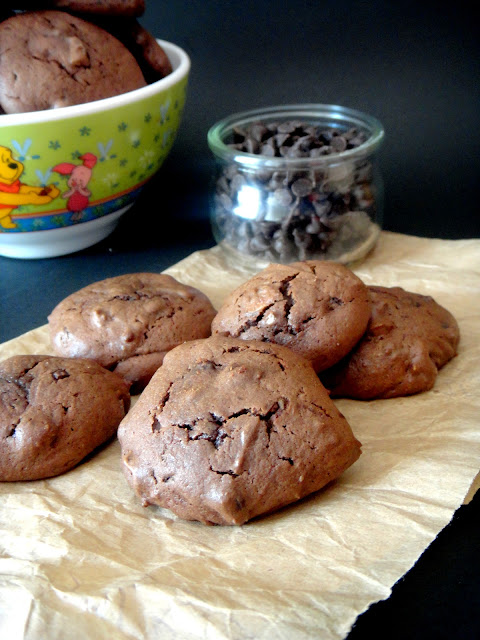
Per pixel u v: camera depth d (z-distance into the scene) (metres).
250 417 0.20
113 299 0.27
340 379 0.25
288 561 0.18
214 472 0.19
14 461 0.22
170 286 0.28
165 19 0.48
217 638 0.16
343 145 0.31
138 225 0.38
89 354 0.25
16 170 0.30
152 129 0.32
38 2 0.31
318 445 0.20
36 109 0.29
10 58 0.29
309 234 0.31
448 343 0.26
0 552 0.19
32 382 0.23
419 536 0.18
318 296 0.24
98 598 0.17
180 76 0.32
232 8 0.47
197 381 0.21
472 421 0.22
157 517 0.20
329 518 0.19
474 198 0.38
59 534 0.20
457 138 0.43
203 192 0.40
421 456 0.21
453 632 0.17
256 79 0.48
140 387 0.26
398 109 0.45
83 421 0.22
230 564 0.18
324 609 0.17
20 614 0.17
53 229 0.33
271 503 0.20
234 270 0.33
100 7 0.31
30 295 0.32
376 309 0.25
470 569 0.18
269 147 0.31
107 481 0.22
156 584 0.18
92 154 0.31
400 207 0.38
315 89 0.47
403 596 0.18
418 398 0.24
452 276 0.31
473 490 0.20
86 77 0.30
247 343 0.22
